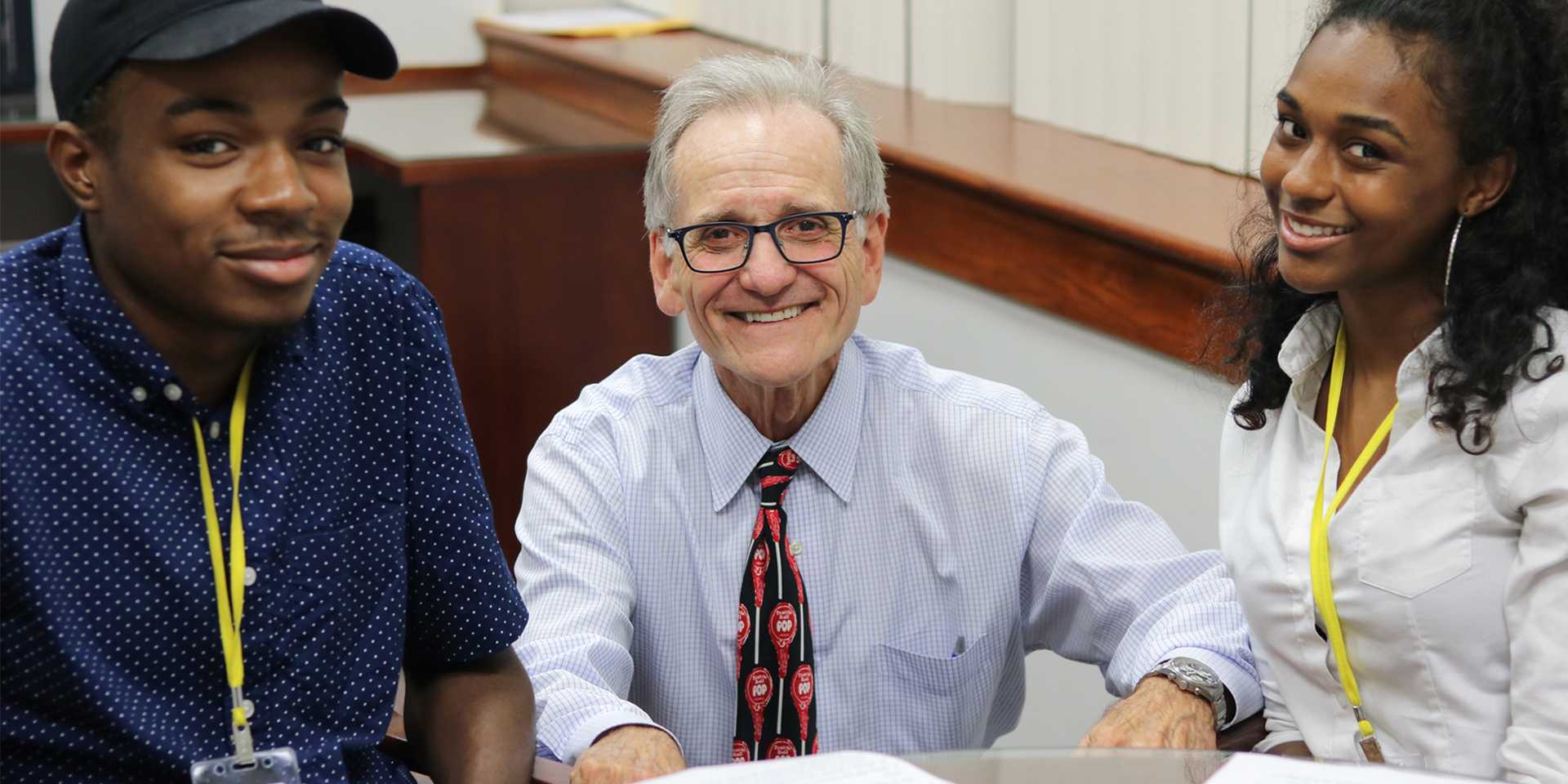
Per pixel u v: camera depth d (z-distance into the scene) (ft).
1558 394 5.33
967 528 6.96
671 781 4.62
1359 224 5.48
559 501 6.86
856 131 6.72
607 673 6.42
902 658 6.93
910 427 7.03
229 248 4.47
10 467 4.65
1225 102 10.49
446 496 5.58
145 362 4.78
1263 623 6.16
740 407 6.89
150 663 4.92
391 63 4.63
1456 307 5.50
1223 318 6.76
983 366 11.46
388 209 13.88
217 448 4.99
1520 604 5.47
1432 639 5.68
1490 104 5.29
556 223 13.30
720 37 16.52
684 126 6.68
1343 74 5.40
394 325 5.44
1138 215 9.65
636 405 7.05
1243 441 6.40
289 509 5.14
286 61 4.42
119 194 4.47
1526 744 5.42
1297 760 4.74
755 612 6.82
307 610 5.18
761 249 6.47
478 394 13.38
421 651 5.85
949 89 13.21
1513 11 5.31
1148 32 11.12
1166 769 4.99
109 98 4.39
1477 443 5.44
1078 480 6.98
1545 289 5.46
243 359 5.02
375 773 5.47
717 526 6.89
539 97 16.51
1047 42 12.14
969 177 10.87
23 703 4.84
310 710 5.21
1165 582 6.72
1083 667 10.73
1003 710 7.45
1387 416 5.81
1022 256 10.75
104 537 4.80
